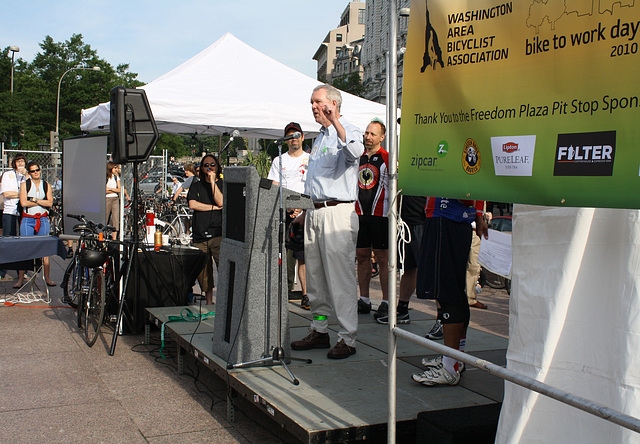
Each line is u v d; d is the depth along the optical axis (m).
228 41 8.52
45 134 49.03
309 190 4.39
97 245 6.23
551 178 2.25
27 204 9.00
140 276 6.18
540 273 2.51
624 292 2.25
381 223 5.84
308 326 5.46
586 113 2.13
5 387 4.57
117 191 11.90
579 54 2.15
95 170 6.77
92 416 4.03
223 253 4.38
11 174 9.77
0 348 5.64
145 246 6.39
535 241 2.54
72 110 51.06
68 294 7.31
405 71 2.88
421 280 3.81
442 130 2.70
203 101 7.33
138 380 4.82
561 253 2.44
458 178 2.63
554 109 2.24
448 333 3.76
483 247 8.80
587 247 2.39
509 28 2.40
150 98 7.06
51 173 17.06
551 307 2.44
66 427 3.83
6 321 6.73
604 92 2.08
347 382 3.79
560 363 2.43
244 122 7.50
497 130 2.46
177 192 14.87
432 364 3.96
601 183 2.09
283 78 8.40
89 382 4.74
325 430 2.97
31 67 55.03
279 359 3.93
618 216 2.30
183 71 7.77
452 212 3.69
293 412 3.21
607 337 2.31
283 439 3.73
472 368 4.20
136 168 6.04
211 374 5.05
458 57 2.62
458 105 2.62
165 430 3.83
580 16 2.14
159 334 6.29
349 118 8.33
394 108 2.91
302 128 7.89
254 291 4.06
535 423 2.47
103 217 6.61
